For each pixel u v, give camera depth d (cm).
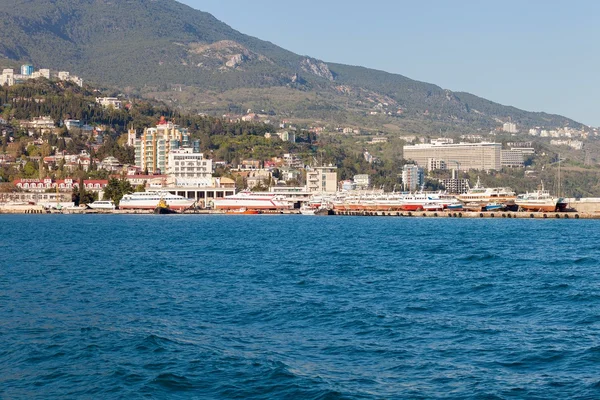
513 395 5797
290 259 15250
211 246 18825
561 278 11950
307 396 5794
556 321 8362
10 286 11244
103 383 6141
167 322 8350
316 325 8162
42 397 5872
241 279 11962
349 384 6056
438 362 6675
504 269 13275
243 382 6122
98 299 9969
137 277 12269
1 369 6544
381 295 10225
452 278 11994
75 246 18862
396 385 6044
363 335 7681
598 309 9050
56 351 7075
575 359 6706
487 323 8256
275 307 9231
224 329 7981
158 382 6122
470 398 5744
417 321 8350
